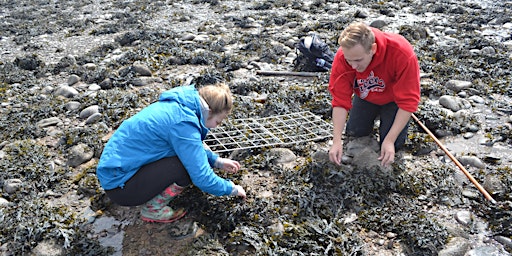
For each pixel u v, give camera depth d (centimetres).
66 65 736
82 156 450
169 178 328
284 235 338
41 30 1004
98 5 1275
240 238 338
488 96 542
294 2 1072
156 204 346
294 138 463
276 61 703
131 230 354
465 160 416
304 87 596
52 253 337
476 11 912
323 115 524
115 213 373
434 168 410
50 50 862
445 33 788
